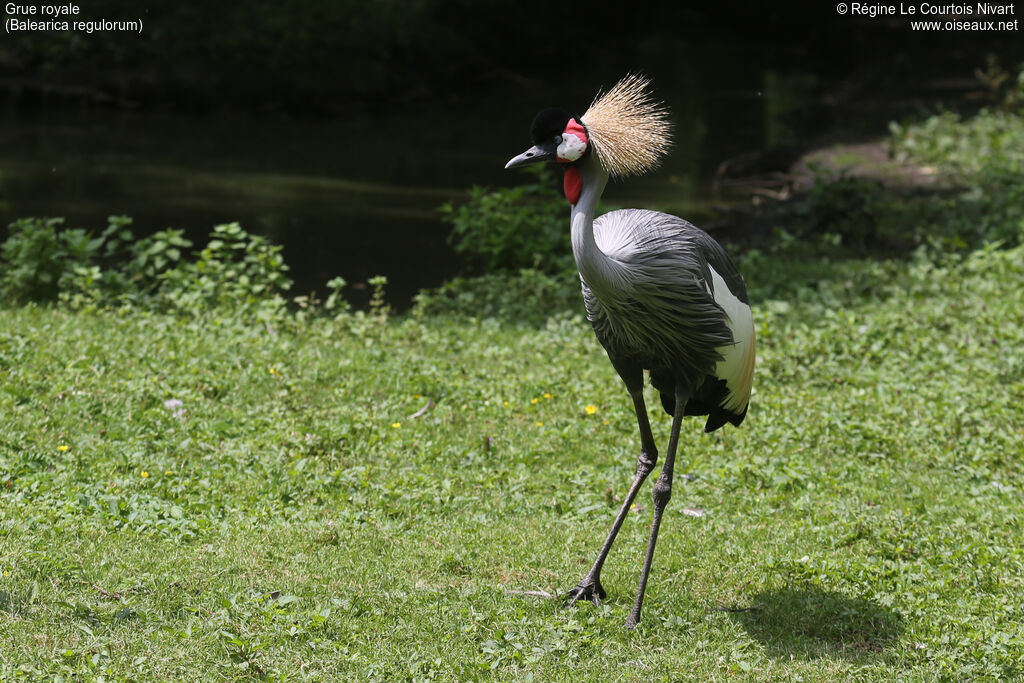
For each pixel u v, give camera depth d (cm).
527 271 1645
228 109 3522
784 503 992
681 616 796
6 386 1088
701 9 5694
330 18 3762
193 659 686
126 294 1493
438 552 872
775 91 4094
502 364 1326
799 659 741
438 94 3928
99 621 721
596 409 1178
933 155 2692
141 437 1030
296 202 2364
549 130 754
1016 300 1584
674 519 962
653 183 2608
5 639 687
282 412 1130
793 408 1214
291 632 716
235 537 868
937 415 1183
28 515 855
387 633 743
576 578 848
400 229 2166
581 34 4847
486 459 1055
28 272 1528
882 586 832
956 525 934
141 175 2575
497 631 744
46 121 3238
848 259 1927
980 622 775
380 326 1452
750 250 1969
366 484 977
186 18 3644
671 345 805
